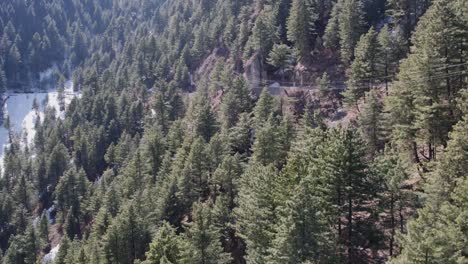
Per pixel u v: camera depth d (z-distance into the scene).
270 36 99.81
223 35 132.38
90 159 118.44
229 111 86.62
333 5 98.44
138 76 150.75
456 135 35.62
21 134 180.38
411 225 29.19
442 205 31.23
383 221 39.50
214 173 61.25
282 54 92.75
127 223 59.19
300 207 31.92
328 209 35.59
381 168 38.88
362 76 71.31
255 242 39.75
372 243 36.50
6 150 149.88
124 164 99.44
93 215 88.88
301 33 93.12
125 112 126.44
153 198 68.19
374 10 93.94
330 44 92.06
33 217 110.62
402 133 49.56
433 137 45.97
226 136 74.44
